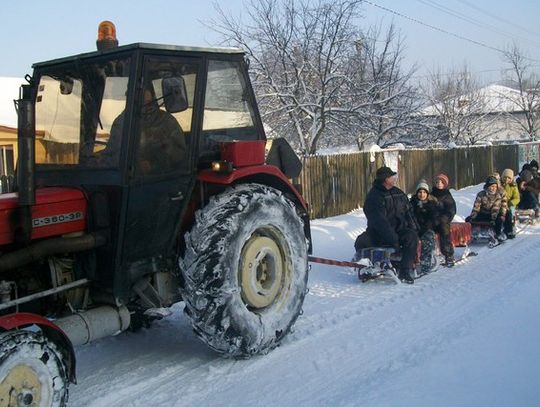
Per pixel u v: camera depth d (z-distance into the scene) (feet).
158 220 14.21
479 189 65.10
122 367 15.05
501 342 16.01
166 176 14.08
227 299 14.25
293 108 54.95
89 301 13.94
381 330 17.67
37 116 14.80
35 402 10.81
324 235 34.63
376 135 64.23
